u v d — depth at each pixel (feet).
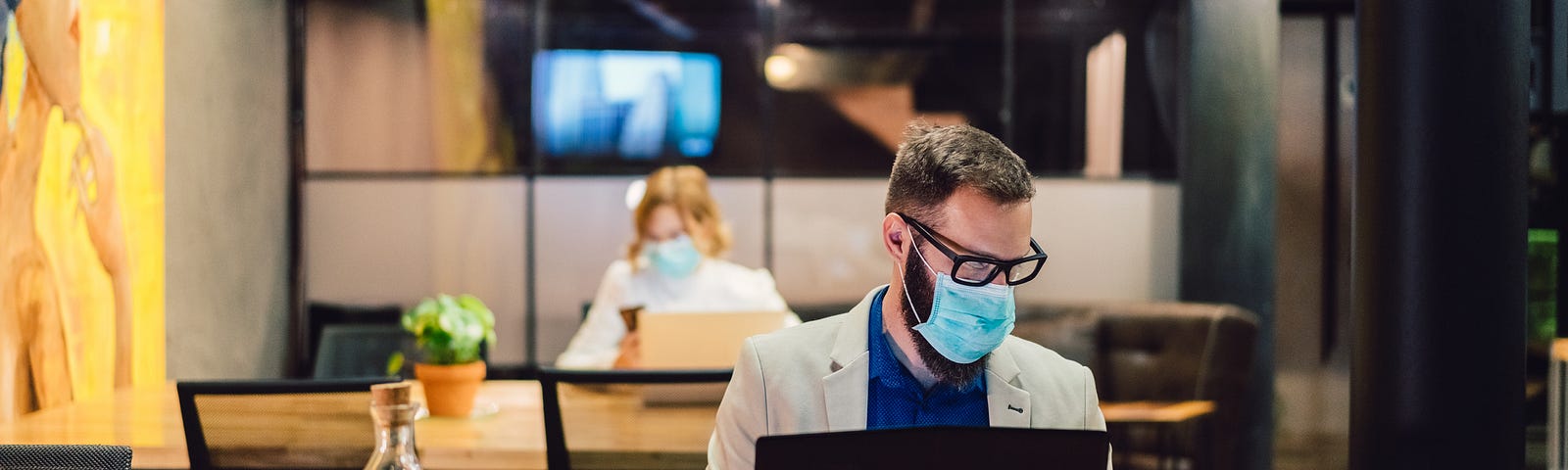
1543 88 13.60
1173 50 17.10
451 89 17.46
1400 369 5.29
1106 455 3.44
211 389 6.60
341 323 17.44
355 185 17.47
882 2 17.31
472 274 17.54
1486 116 5.09
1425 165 5.16
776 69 17.37
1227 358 13.65
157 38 12.41
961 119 17.30
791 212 17.40
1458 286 5.16
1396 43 5.20
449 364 8.96
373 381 6.73
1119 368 14.33
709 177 17.42
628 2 17.39
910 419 4.60
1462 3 5.09
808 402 4.60
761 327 9.32
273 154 16.65
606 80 17.42
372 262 17.48
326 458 6.77
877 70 17.34
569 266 17.53
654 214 11.99
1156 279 17.22
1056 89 17.28
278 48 16.87
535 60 17.44
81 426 8.50
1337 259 17.04
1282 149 17.13
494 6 17.40
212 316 14.30
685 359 9.22
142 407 9.35
